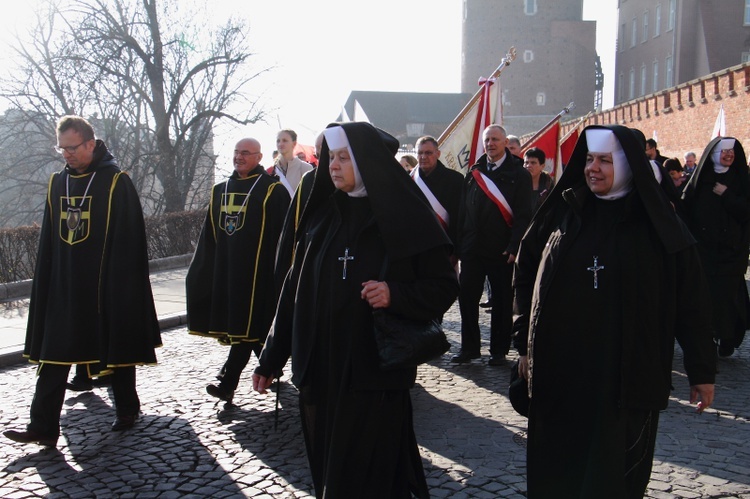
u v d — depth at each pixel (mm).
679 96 24266
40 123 21609
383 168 2934
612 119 30328
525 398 3295
